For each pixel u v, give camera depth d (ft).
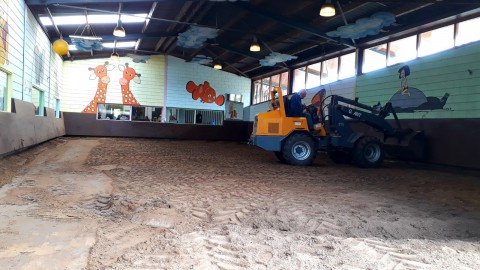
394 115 27.71
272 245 8.63
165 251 8.07
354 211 12.23
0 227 9.33
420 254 8.37
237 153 34.88
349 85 35.91
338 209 12.47
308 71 43.60
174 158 27.96
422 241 9.39
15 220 9.96
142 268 7.13
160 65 54.75
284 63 46.21
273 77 52.65
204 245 8.52
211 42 42.24
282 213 11.68
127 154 29.55
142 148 36.04
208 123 58.03
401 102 29.73
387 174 21.80
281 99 25.75
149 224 10.38
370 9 28.45
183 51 52.70
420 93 27.89
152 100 54.39
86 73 51.37
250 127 57.06
